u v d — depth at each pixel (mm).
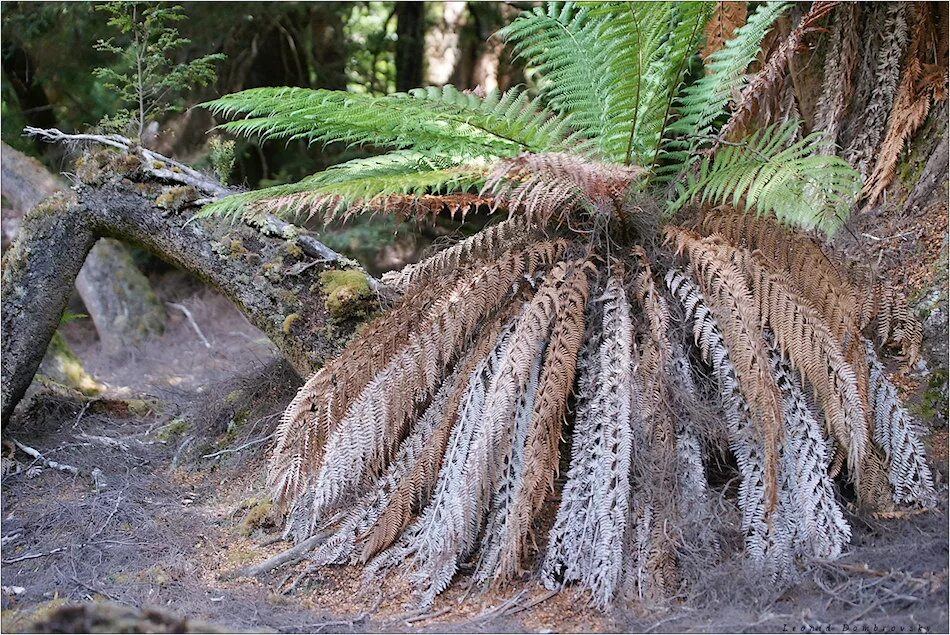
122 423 4426
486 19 7254
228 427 3812
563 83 2732
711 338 2322
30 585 2568
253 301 3270
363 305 3094
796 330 2270
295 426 2588
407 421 2676
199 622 1760
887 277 3045
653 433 2293
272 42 7496
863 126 3525
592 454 2301
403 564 2457
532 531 2430
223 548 2807
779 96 3740
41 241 3750
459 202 2836
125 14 4277
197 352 6375
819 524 2188
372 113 2479
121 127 3859
